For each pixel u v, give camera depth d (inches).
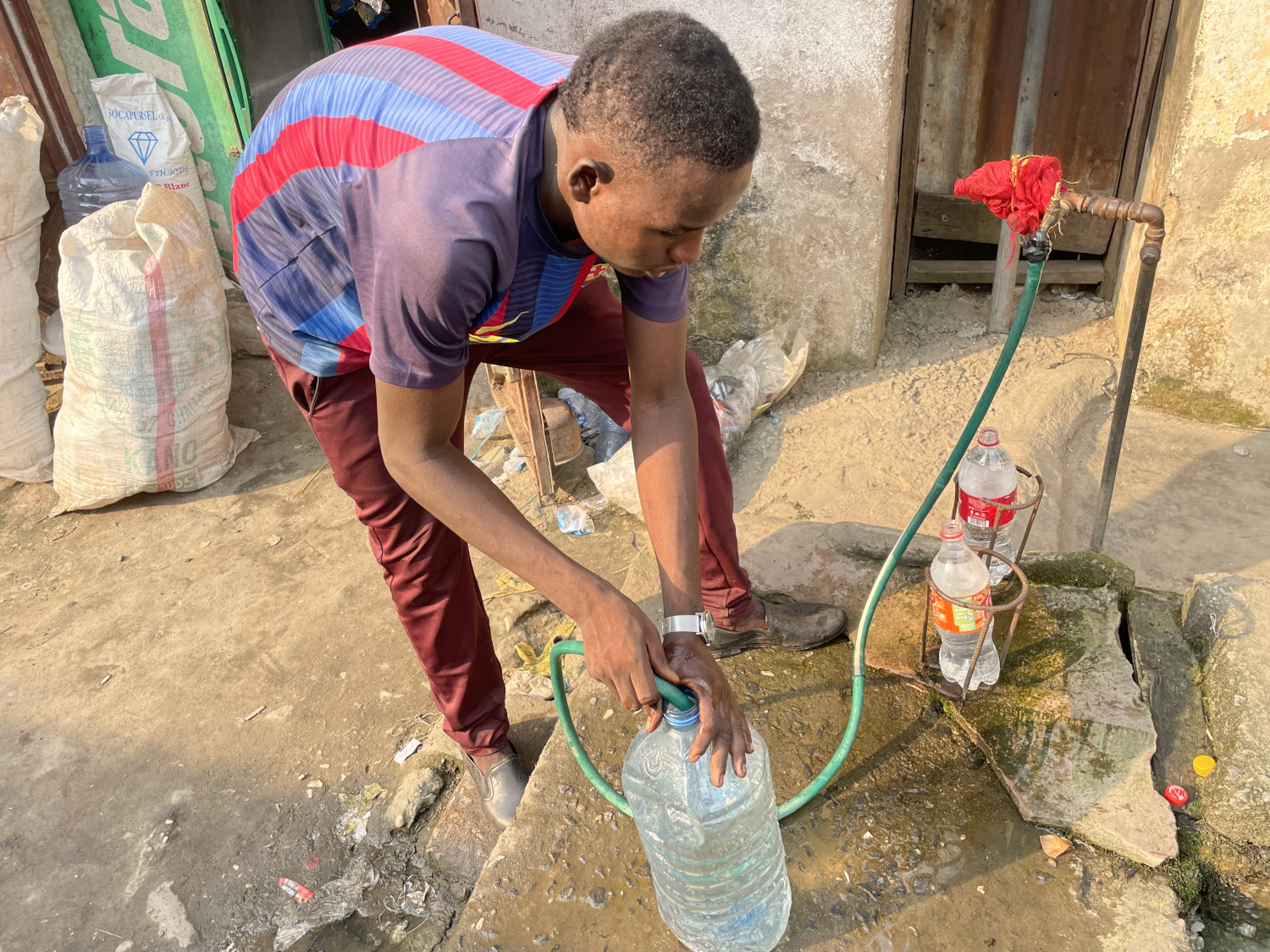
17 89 162.4
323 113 53.7
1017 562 83.6
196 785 100.3
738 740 53.1
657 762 56.5
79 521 145.9
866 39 124.6
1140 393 142.7
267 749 103.6
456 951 63.4
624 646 50.9
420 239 46.4
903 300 171.8
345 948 83.1
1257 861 62.3
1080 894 61.6
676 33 41.6
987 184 61.6
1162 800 64.7
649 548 100.8
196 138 168.7
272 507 144.3
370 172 50.1
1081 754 68.1
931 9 152.9
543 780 74.4
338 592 125.4
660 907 62.3
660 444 63.4
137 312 136.6
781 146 135.4
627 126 40.6
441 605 75.7
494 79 51.3
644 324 60.3
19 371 150.6
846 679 79.5
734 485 134.3
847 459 134.9
